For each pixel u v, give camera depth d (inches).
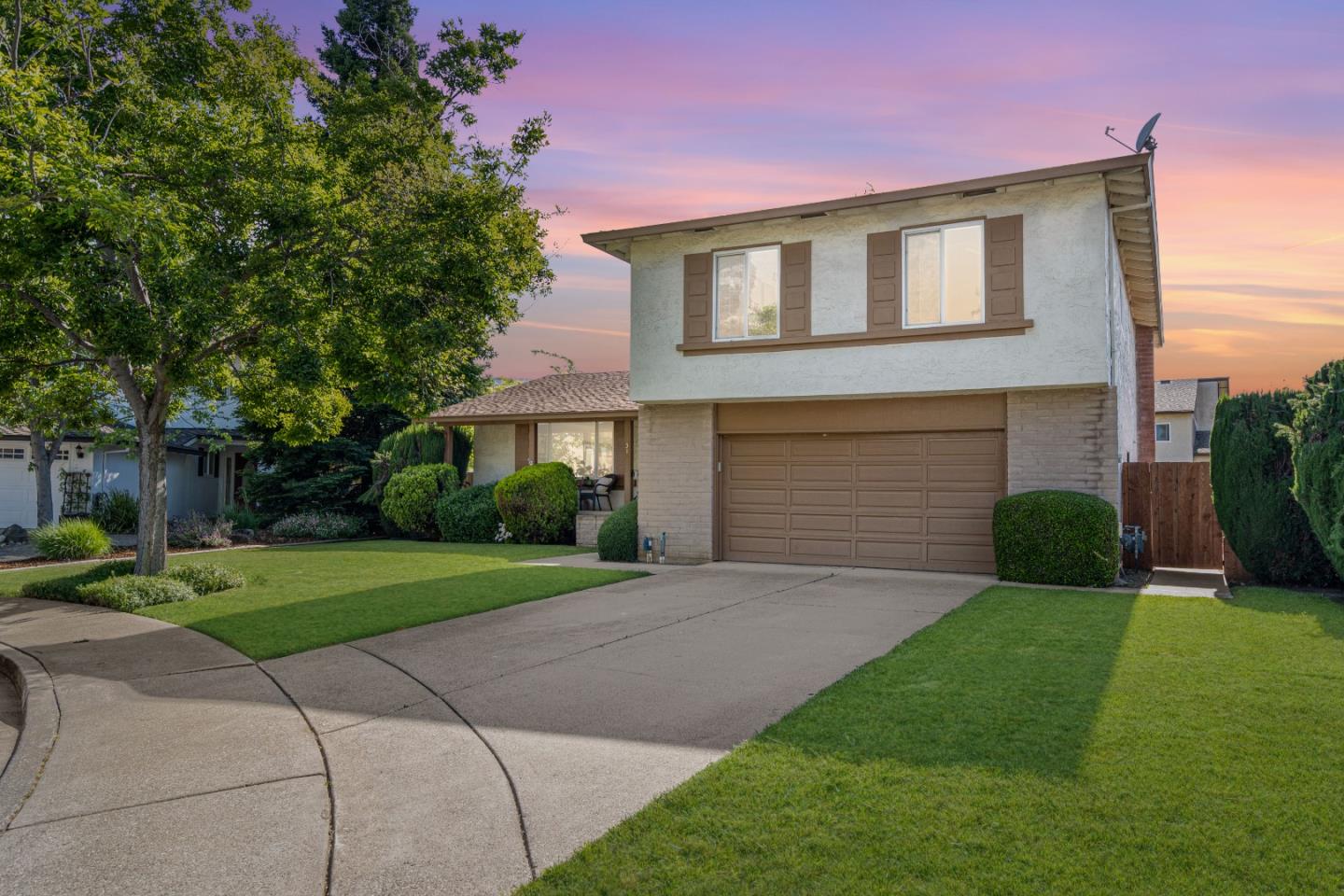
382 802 173.0
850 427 546.3
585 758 194.5
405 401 483.5
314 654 314.2
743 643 316.5
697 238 569.6
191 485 1115.9
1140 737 192.1
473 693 254.4
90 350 485.4
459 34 513.3
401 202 489.7
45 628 375.9
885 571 527.2
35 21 442.9
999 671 255.9
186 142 441.7
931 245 506.0
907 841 143.4
